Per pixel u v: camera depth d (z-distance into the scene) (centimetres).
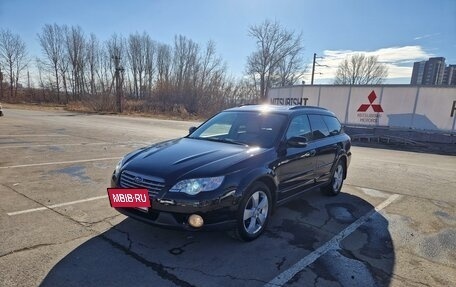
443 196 593
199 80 4691
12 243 328
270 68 5084
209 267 301
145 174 330
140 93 6075
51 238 344
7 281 263
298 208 490
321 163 504
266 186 377
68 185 544
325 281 286
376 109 1692
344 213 474
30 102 5688
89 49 6109
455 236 403
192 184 311
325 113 570
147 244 340
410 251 354
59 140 1095
